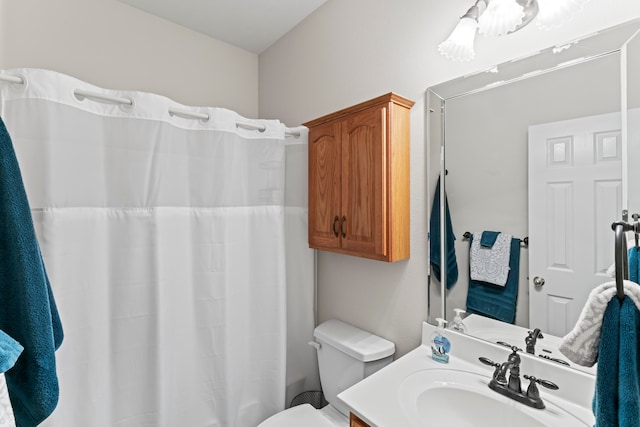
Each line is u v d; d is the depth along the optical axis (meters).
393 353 1.45
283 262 1.73
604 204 0.90
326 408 1.53
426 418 0.98
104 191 1.28
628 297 0.57
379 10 1.53
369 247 1.36
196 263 1.50
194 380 1.48
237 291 1.61
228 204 1.56
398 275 1.46
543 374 1.01
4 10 1.48
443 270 1.29
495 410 0.98
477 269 1.19
